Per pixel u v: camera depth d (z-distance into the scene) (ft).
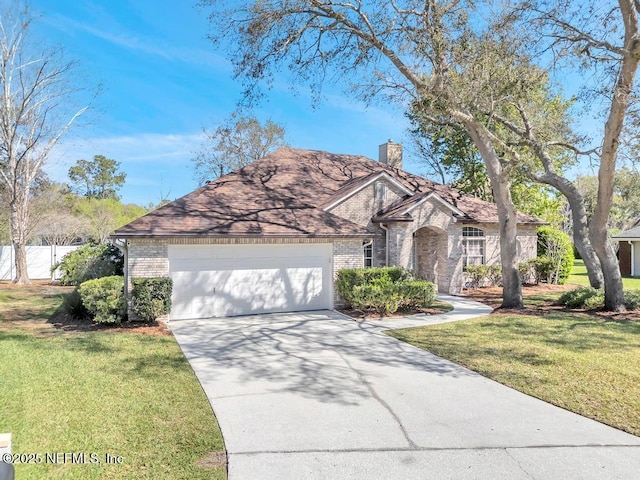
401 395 22.95
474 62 42.93
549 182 57.98
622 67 38.50
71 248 98.94
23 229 86.22
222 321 44.29
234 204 52.26
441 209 62.28
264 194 56.70
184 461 15.93
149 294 40.88
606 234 46.55
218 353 31.65
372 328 40.83
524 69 45.27
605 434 18.17
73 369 27.09
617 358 29.32
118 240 43.24
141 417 19.84
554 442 17.44
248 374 26.61
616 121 39.37
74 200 152.46
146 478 14.78
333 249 51.44
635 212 159.63
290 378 25.85
